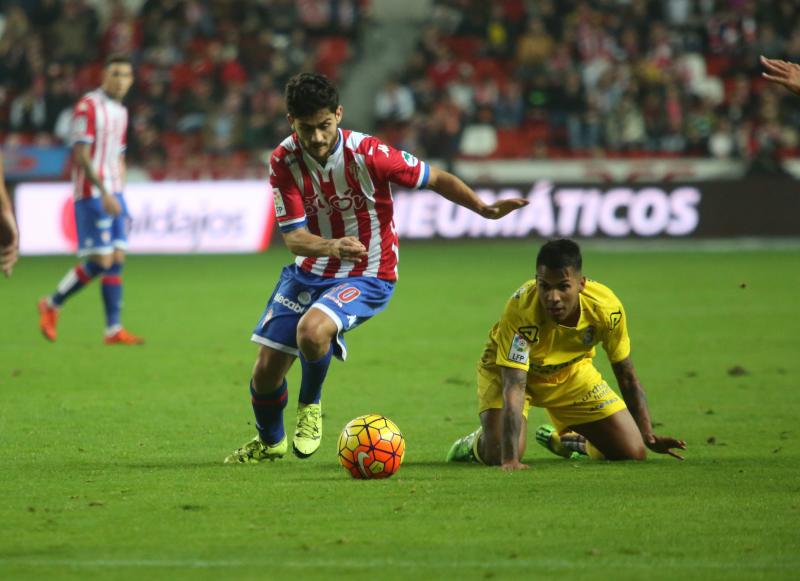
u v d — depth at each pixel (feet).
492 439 73.72
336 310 72.69
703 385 109.60
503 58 336.29
